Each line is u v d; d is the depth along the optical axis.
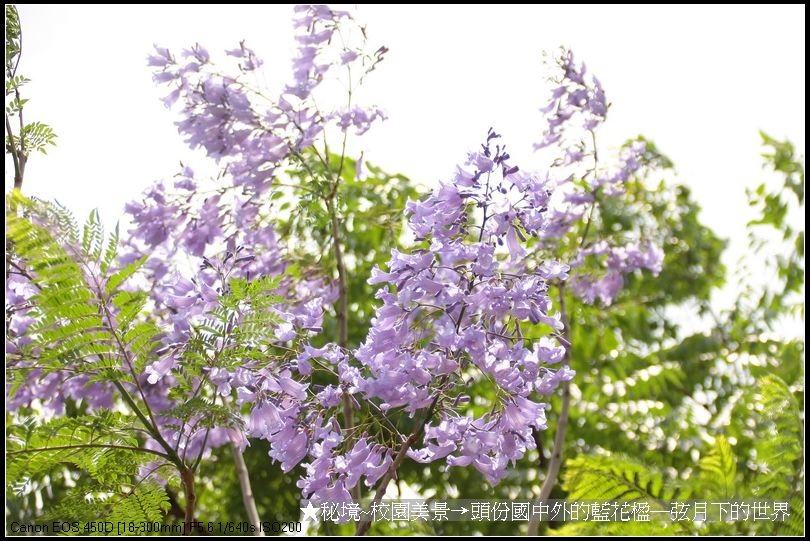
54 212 3.01
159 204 4.16
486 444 2.80
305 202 4.27
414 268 2.81
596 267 5.17
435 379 2.93
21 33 3.57
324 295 4.32
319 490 2.91
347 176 6.28
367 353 2.88
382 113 4.12
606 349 7.00
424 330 2.93
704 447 6.28
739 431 6.39
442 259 2.88
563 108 4.55
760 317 8.14
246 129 4.10
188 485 3.11
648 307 9.59
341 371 3.03
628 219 7.87
